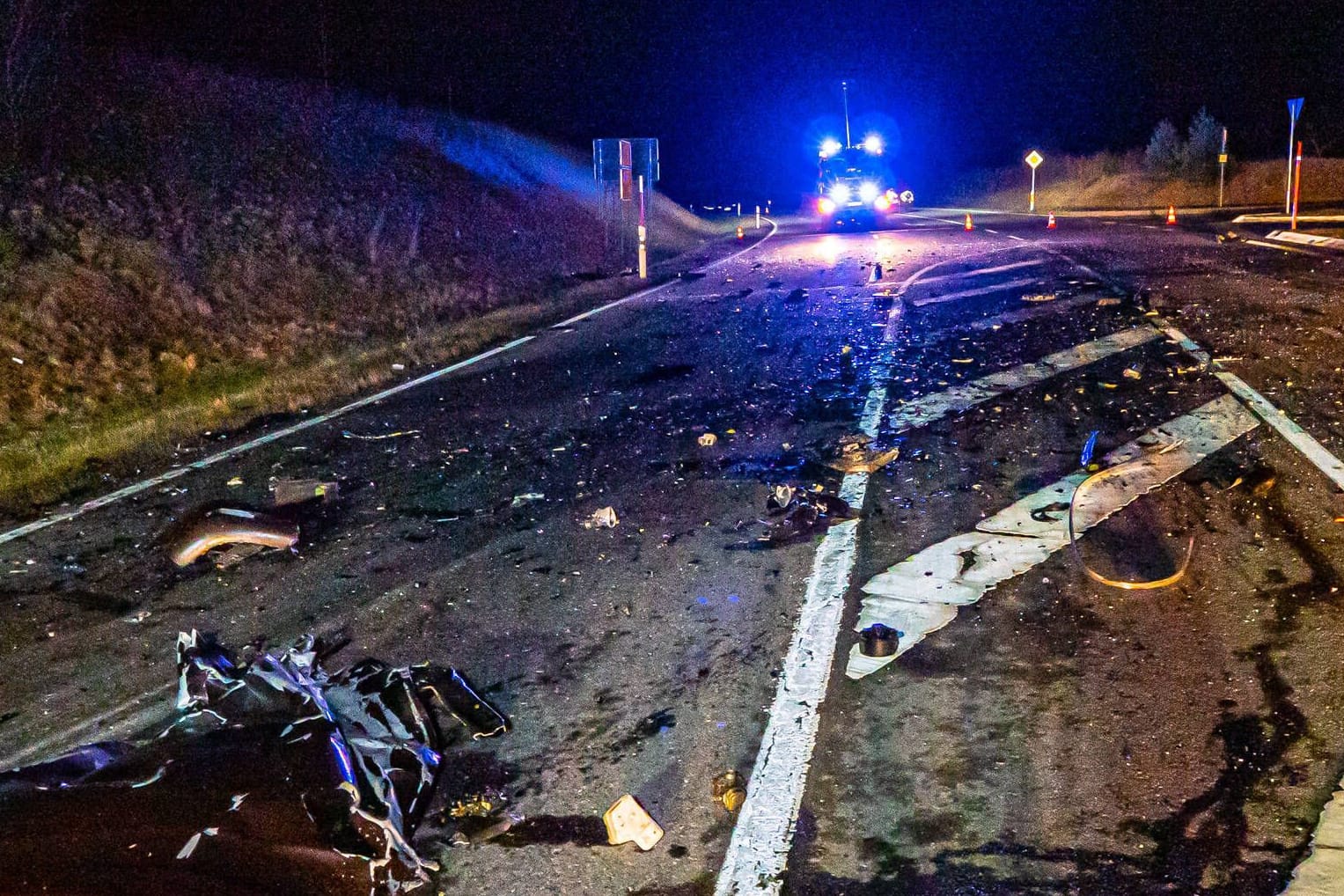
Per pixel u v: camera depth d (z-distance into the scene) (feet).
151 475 28.45
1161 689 15.70
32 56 58.65
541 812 13.60
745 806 13.56
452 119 100.12
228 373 42.14
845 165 107.55
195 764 12.62
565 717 15.75
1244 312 42.09
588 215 95.91
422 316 54.80
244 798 11.94
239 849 11.25
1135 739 14.52
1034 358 36.58
